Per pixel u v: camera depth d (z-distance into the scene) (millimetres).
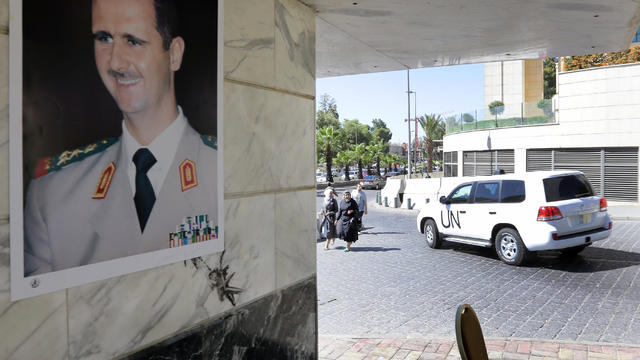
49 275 1848
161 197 2348
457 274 8320
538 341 4848
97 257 2031
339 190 47062
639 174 21172
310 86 3723
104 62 2053
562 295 6746
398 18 4285
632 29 4812
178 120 2443
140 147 2230
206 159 2633
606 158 22078
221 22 2740
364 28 4609
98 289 2041
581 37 5148
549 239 8328
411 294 7062
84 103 1969
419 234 13719
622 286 7117
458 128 29172
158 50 2318
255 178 3078
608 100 21781
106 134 2061
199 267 2600
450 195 10555
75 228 1942
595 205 8750
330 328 5562
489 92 55750
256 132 3082
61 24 1878
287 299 3420
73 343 1942
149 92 2264
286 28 3428
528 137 24484
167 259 2387
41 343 1827
